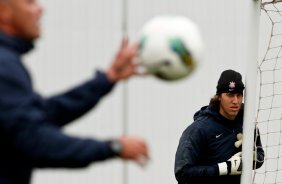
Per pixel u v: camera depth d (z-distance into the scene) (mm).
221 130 19812
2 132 9188
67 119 10477
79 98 10242
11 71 9383
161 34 10508
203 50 10836
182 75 10680
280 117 26344
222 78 19766
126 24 27062
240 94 19672
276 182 26469
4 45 9844
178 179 19781
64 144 9141
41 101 9688
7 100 9211
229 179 19922
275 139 26312
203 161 19938
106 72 10078
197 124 19875
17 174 9867
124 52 10000
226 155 19781
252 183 20328
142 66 10547
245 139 19516
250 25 19375
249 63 19438
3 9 10000
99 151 9297
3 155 9594
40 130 9172
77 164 9250
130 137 9547
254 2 19219
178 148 19828
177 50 10453
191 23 10859
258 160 20781
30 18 10023
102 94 10117
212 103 20016
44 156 9094
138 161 9547
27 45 10211
